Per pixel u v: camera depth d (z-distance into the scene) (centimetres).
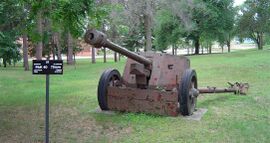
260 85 1603
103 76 1024
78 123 916
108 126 883
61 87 1628
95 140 774
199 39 5194
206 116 977
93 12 786
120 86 1029
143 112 986
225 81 1784
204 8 4312
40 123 918
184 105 950
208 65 2628
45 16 772
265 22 5309
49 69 652
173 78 1003
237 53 3919
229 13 4925
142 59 962
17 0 768
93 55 4534
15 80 2005
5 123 914
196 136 796
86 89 1541
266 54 3419
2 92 1489
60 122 927
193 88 988
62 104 1173
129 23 3272
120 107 1010
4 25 862
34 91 1500
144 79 993
